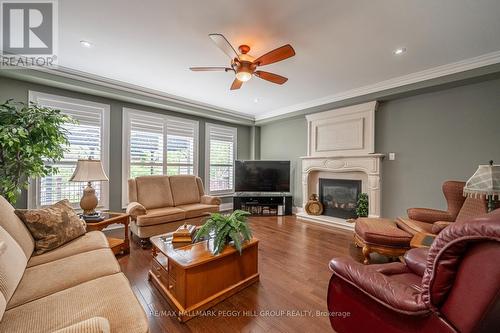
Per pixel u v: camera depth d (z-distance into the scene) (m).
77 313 1.01
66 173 3.38
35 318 0.97
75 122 2.98
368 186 3.88
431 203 3.33
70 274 1.36
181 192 3.98
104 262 1.54
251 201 5.16
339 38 2.27
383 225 2.69
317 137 4.65
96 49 2.54
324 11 1.88
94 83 3.35
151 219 3.02
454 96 3.11
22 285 1.23
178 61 2.82
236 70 2.34
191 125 4.96
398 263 1.62
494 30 2.11
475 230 0.77
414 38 2.26
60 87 3.26
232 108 5.09
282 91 3.90
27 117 2.41
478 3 1.76
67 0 1.77
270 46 2.42
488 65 2.60
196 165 5.05
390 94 3.41
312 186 4.88
